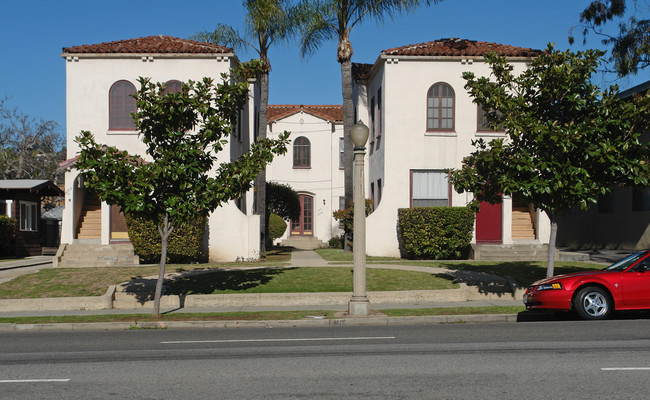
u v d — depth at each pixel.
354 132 13.90
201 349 9.63
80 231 23.78
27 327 13.02
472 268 19.67
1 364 8.43
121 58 23.31
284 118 37.22
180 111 13.80
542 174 14.00
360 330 12.08
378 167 25.61
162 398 6.43
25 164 40.88
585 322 12.20
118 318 13.84
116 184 13.54
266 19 23.55
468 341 10.05
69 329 13.05
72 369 8.01
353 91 30.33
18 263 23.03
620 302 12.44
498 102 14.29
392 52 24.05
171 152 13.67
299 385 6.94
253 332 12.00
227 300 16.05
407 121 24.16
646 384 6.76
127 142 23.17
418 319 13.35
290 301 16.06
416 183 24.22
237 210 23.00
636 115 13.97
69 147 23.14
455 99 24.22
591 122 13.65
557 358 8.28
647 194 22.44
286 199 33.19
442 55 24.09
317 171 37.16
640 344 9.33
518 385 6.80
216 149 14.30
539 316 13.65
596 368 7.59
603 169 14.14
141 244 21.14
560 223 29.14
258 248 22.92
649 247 22.12
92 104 23.27
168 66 23.34
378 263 21.38
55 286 17.30
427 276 18.09
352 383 7.01
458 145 24.19
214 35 26.45
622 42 23.36
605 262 20.72
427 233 22.34
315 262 22.09
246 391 6.69
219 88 14.41
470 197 24.22
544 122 14.70
